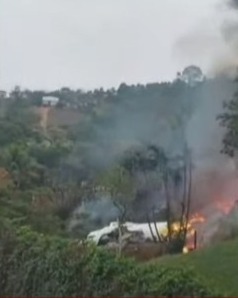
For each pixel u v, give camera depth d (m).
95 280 9.71
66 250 10.72
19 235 12.27
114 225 28.72
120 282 9.24
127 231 27.62
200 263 14.98
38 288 11.02
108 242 24.98
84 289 9.91
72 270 10.25
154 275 8.91
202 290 8.31
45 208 27.25
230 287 12.28
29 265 11.37
